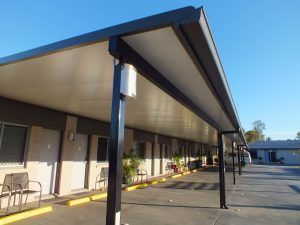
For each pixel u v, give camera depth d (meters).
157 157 20.42
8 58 4.75
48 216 7.48
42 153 9.69
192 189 13.83
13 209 7.77
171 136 22.97
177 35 3.19
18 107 8.43
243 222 7.57
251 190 14.12
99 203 9.34
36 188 9.21
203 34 3.09
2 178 7.91
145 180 16.86
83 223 6.96
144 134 17.91
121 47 3.56
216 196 11.78
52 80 5.90
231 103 6.95
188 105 6.33
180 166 24.42
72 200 9.15
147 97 7.27
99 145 12.97
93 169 12.16
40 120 9.28
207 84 5.05
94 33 3.67
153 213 8.37
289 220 7.92
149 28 3.22
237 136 15.96
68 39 3.98
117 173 3.44
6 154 8.17
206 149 38.88
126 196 11.23
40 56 4.43
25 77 5.73
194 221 7.54
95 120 12.41
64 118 10.48
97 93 7.02
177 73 4.72
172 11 3.04
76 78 5.69
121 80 3.60
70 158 10.74
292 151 53.34
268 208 9.55
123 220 7.48
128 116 11.08
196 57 3.72
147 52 3.91
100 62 4.64
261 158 55.16
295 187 15.62
